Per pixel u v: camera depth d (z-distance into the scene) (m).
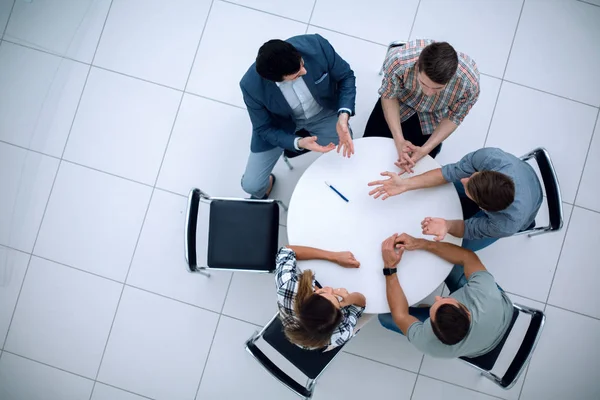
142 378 2.63
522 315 2.59
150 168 2.78
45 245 2.73
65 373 2.65
